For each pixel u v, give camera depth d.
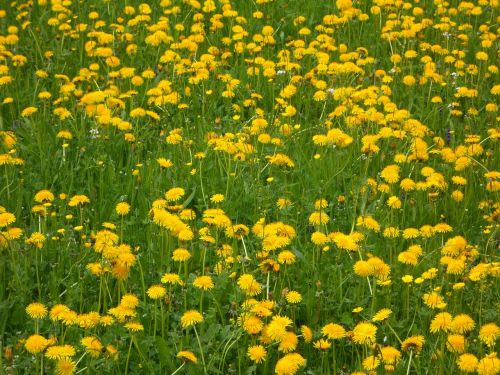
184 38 3.99
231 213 2.76
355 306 2.34
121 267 2.28
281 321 2.07
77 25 3.95
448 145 3.31
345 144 2.97
